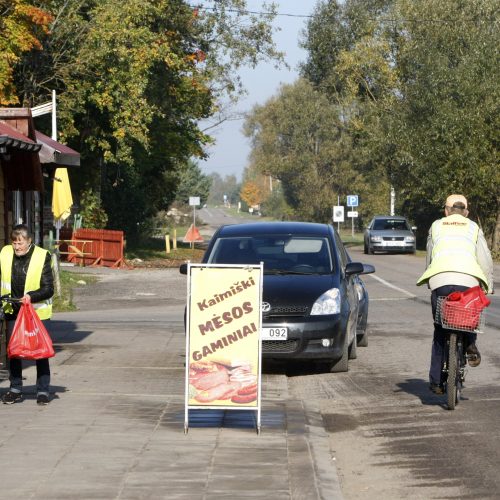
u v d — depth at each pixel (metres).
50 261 18.36
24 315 17.78
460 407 18.81
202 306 15.59
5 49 60.41
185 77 90.75
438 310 18.23
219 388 15.59
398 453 15.09
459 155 86.75
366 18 118.12
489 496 12.57
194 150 93.19
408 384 21.78
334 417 18.12
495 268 72.56
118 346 27.48
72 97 70.38
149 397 19.06
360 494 12.79
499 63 87.38
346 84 115.62
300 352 22.83
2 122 29.55
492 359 25.34
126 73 70.31
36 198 40.84
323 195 196.88
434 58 91.81
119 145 78.75
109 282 57.16
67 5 70.00
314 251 25.09
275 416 17.23
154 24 85.00
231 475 12.90
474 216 93.69
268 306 22.95
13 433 15.52
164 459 13.77
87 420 16.64
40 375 18.14
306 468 13.31
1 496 11.78
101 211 84.44
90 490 12.09
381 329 32.97
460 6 96.75
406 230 93.94
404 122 94.75
